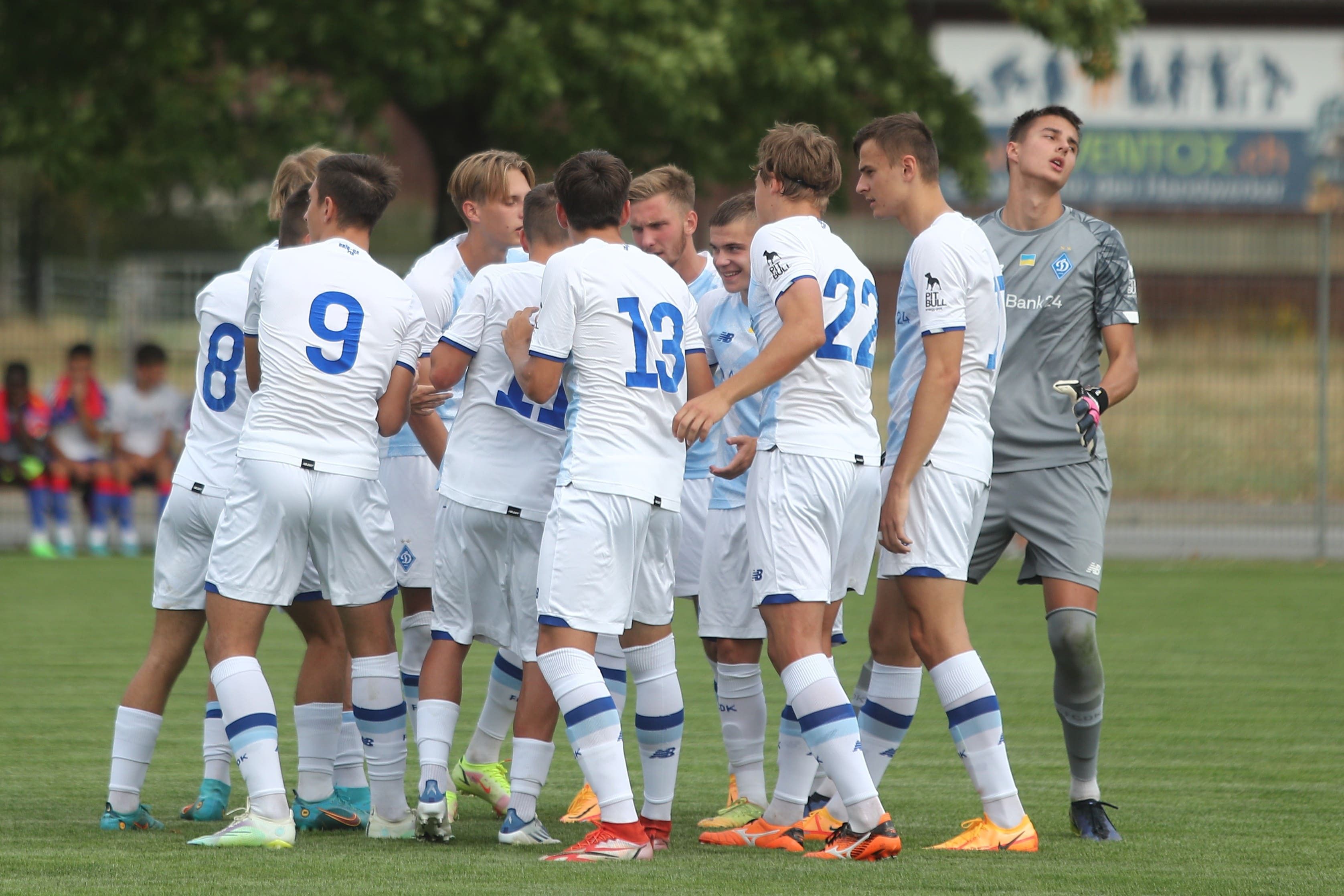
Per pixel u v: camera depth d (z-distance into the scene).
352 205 16.59
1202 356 49.91
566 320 15.36
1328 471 49.84
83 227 123.38
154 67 49.84
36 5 51.09
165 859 14.88
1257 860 15.24
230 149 51.28
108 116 50.62
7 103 52.06
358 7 49.22
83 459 47.81
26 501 62.88
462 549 16.72
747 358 19.31
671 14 48.31
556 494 15.48
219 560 15.91
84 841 15.87
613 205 15.90
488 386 16.86
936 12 88.00
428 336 18.92
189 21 50.19
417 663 19.84
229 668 15.82
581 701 15.20
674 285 16.19
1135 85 89.94
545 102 48.72
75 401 48.12
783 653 15.66
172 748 21.69
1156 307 50.00
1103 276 18.14
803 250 15.63
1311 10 89.62
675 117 48.34
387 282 16.55
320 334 16.00
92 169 50.88
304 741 17.08
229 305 17.33
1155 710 24.47
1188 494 50.44
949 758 21.47
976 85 88.06
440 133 55.03
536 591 16.48
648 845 15.37
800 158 16.11
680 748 22.16
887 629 16.92
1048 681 27.33
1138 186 90.38
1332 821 17.25
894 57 54.28
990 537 17.97
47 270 61.38
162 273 56.72
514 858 15.21
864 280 16.34
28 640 31.06
